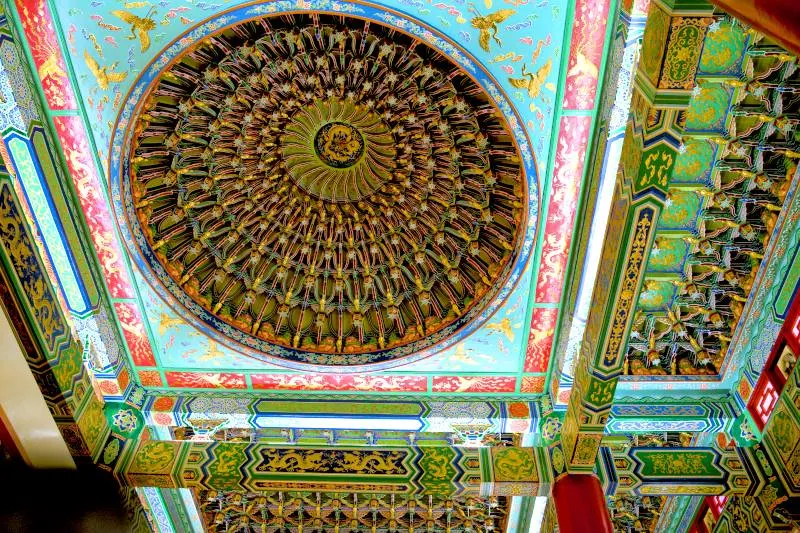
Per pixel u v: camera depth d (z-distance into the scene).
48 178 8.49
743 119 8.62
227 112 9.41
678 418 9.84
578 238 9.25
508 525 11.59
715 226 9.26
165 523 11.50
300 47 9.05
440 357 10.30
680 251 9.49
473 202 9.85
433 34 8.43
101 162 8.88
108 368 9.81
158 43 8.35
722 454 9.18
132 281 9.76
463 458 9.34
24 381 8.08
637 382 10.10
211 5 8.17
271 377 10.48
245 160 9.92
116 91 8.54
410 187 10.12
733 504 9.67
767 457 8.96
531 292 9.84
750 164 8.80
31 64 8.15
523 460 9.35
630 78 7.66
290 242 10.53
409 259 10.49
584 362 8.54
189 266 10.15
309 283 10.57
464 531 11.67
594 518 8.73
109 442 9.26
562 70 8.31
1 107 7.84
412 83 9.29
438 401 10.48
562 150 8.80
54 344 8.10
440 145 9.66
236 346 10.25
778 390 9.00
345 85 9.45
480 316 10.07
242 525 11.65
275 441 10.48
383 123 9.74
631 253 7.39
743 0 4.62
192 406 10.34
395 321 10.58
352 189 10.34
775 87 8.30
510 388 10.48
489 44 8.36
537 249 9.51
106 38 8.20
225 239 10.23
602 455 9.29
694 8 5.97
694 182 9.00
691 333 9.95
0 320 7.60
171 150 9.41
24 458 8.43
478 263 10.16
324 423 10.35
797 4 4.11
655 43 6.36
